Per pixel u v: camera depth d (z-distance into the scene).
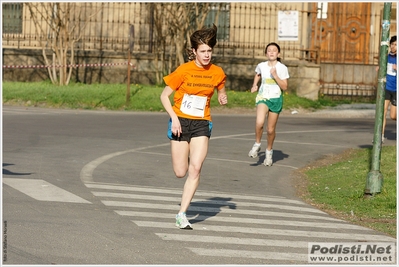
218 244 12.45
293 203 17.00
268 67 21.75
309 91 45.03
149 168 20.67
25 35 47.47
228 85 46.12
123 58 46.16
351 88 46.97
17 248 11.54
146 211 15.01
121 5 47.16
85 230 12.97
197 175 13.61
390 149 24.72
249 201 16.86
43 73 46.31
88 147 23.88
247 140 27.27
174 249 11.96
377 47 49.88
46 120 31.08
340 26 49.59
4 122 29.56
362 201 17.58
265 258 11.63
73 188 17.08
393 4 49.62
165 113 37.22
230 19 46.94
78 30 47.00
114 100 39.12
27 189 16.58
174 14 43.81
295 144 26.77
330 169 21.81
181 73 13.49
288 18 45.28
